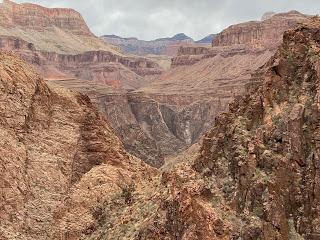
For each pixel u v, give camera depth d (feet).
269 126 86.12
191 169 99.71
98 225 144.25
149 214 109.19
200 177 94.58
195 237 80.89
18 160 182.70
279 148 82.02
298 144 78.95
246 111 98.27
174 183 98.73
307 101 83.71
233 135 93.81
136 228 107.24
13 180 173.47
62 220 155.63
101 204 160.56
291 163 78.43
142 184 159.53
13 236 155.02
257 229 75.66
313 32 94.79
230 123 99.09
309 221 73.51
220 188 87.35
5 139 182.91
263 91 92.32
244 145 88.79
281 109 87.97
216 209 81.56
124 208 141.18
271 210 74.23
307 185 75.36
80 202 164.14
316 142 76.54
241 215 80.23
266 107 90.74
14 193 170.50
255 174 82.43
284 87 90.22
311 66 87.86
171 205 92.89
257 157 83.76
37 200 176.14
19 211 168.25
